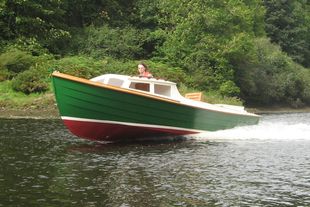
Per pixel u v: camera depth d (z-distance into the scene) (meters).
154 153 12.20
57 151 12.12
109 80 14.34
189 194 7.95
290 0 57.50
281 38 55.50
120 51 32.81
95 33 33.44
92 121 13.85
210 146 13.64
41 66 26.45
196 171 9.77
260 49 43.38
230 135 16.41
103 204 7.30
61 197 7.64
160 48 34.66
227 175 9.45
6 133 15.27
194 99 16.52
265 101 41.94
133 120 14.32
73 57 29.58
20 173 9.32
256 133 16.92
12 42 29.38
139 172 9.62
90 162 10.66
